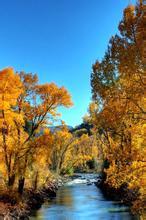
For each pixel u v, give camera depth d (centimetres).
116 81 1412
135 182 1365
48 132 2664
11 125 2553
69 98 2739
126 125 1384
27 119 2739
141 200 1384
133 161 1344
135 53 1241
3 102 2316
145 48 1229
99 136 3844
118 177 1387
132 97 1290
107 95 1368
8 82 2334
